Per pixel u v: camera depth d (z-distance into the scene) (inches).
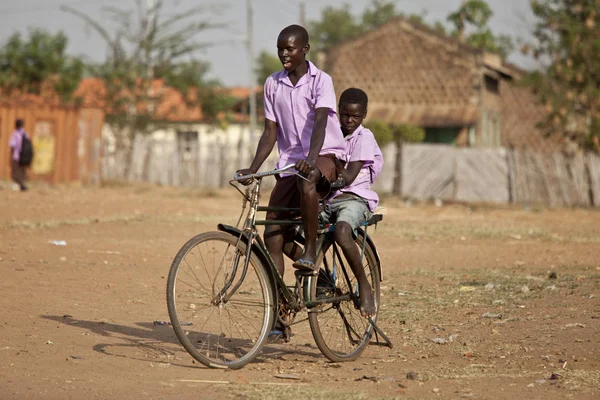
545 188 2285.9
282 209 509.0
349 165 524.1
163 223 1376.7
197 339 569.3
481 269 948.6
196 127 3848.4
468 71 3117.6
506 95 3447.3
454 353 550.0
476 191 2363.4
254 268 506.9
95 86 3683.6
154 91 3622.0
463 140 3105.3
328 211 524.7
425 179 2402.8
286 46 506.6
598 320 639.8
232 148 2669.8
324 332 556.1
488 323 645.9
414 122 3061.0
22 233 1173.7
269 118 522.3
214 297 500.7
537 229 1450.5
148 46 3309.5
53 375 464.8
